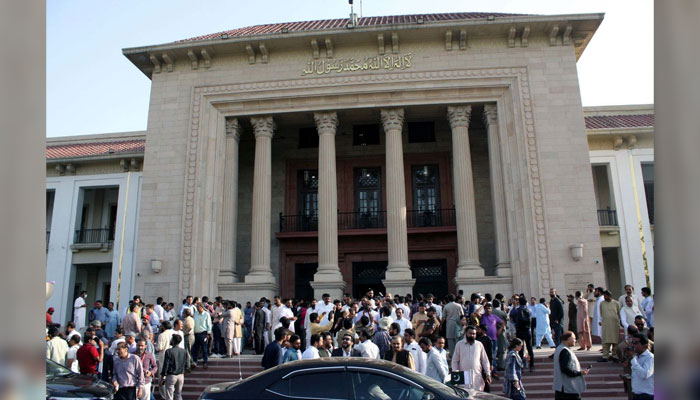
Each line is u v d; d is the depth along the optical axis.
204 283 20.94
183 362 11.68
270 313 17.05
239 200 25.16
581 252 19.47
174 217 21.56
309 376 6.85
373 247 23.84
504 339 13.25
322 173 21.88
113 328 17.19
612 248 24.14
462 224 20.91
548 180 20.53
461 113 21.98
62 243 25.84
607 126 24.88
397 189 21.41
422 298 16.67
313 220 24.95
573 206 20.22
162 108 22.75
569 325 17.42
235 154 22.97
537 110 21.25
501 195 21.11
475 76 21.78
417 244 23.73
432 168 25.38
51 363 10.17
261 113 22.64
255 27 26.98
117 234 25.25
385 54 22.34
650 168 25.11
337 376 6.85
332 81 22.23
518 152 20.95
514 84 21.67
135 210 25.52
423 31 21.83
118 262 24.83
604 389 12.67
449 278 23.22
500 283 20.11
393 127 22.09
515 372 9.65
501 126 21.52
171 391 11.42
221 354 16.69
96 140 30.20
